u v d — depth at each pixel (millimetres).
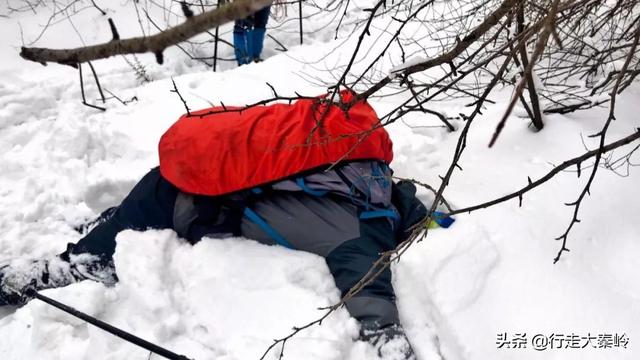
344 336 1793
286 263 1984
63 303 1931
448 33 3490
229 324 1863
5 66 3938
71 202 2588
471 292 1883
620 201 2123
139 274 2002
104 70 3822
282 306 1884
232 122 2043
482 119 2723
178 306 1983
